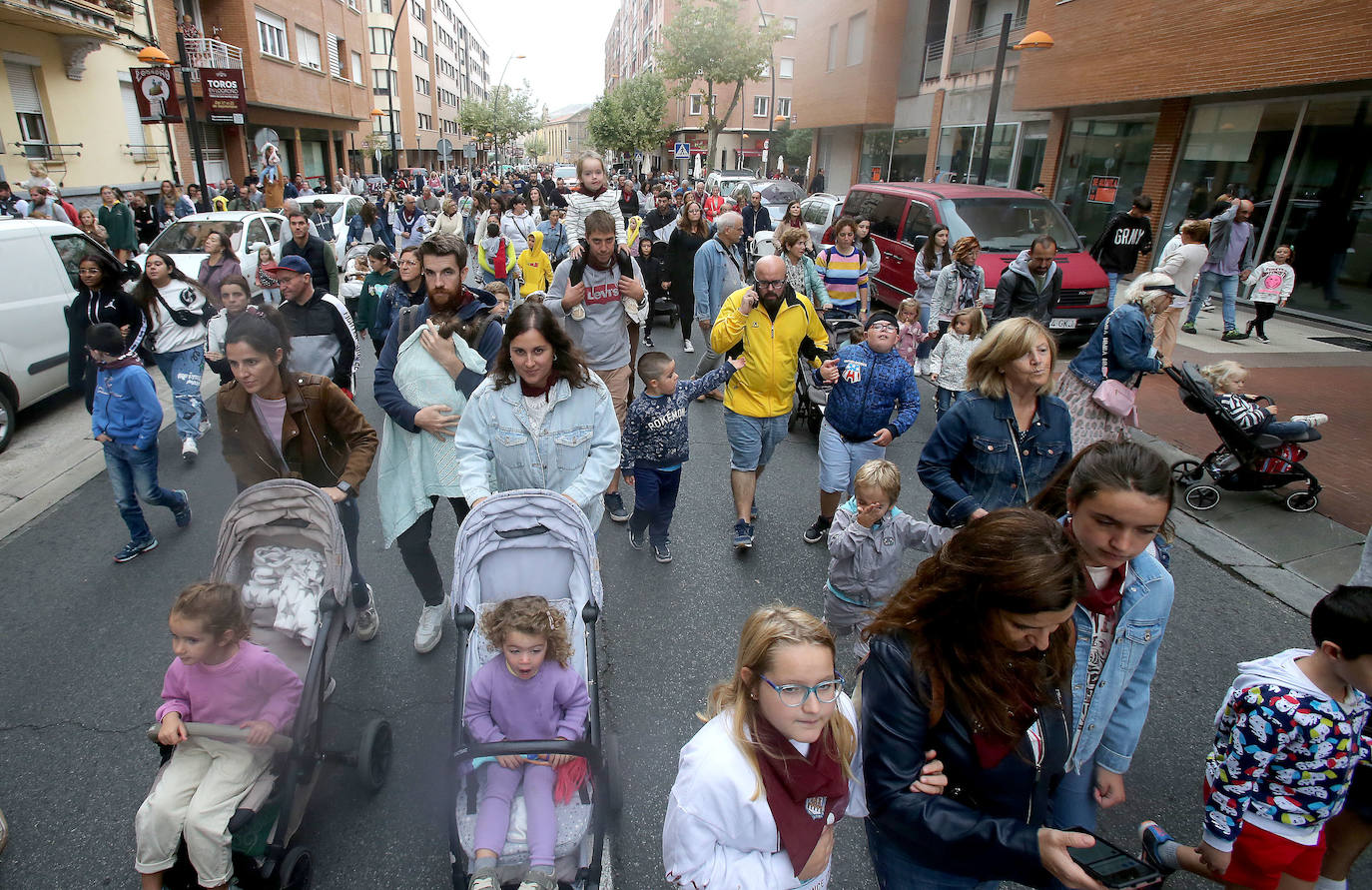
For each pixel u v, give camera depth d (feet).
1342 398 27.45
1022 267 25.17
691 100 199.41
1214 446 23.31
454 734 8.26
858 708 6.29
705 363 26.30
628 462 16.02
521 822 7.98
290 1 89.45
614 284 18.37
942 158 80.84
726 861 5.66
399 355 12.43
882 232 40.29
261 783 8.30
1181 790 10.98
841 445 16.48
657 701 12.50
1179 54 45.50
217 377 31.53
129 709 12.10
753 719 5.70
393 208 69.62
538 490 9.98
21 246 24.21
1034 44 41.81
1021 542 5.25
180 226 38.42
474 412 11.08
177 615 7.94
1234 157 44.83
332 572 9.71
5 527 18.24
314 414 11.58
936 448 10.80
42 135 53.11
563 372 10.84
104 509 19.40
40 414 26.86
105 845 9.62
